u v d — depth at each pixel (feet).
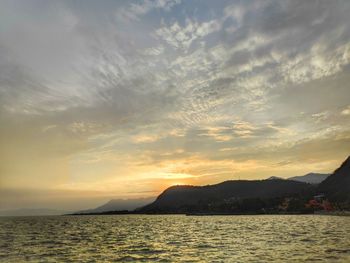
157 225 647.97
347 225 455.63
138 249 225.15
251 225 532.73
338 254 172.86
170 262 164.66
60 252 213.87
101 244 266.77
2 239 324.60
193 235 347.36
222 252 195.00
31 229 522.88
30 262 172.35
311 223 534.37
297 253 180.04
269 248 205.87
